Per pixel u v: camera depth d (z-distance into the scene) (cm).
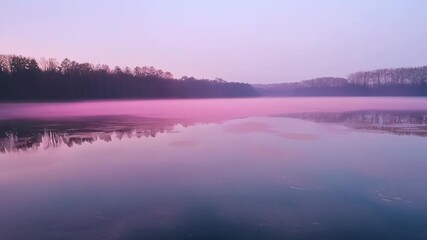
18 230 777
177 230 766
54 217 846
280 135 2102
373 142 1836
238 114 3812
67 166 1340
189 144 1806
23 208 905
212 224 796
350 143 1803
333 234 742
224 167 1295
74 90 5700
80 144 1850
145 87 7181
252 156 1480
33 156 1545
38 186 1087
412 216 832
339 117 3375
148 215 850
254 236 736
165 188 1053
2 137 2089
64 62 5994
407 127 2484
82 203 937
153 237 735
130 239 727
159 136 2102
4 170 1287
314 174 1191
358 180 1120
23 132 2286
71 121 2973
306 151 1588
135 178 1163
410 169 1251
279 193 999
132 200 956
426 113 3725
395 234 742
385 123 2783
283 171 1238
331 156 1473
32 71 5175
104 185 1089
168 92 7856
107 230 771
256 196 974
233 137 2031
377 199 946
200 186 1068
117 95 6488
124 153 1587
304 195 980
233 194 992
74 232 763
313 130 2339
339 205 905
